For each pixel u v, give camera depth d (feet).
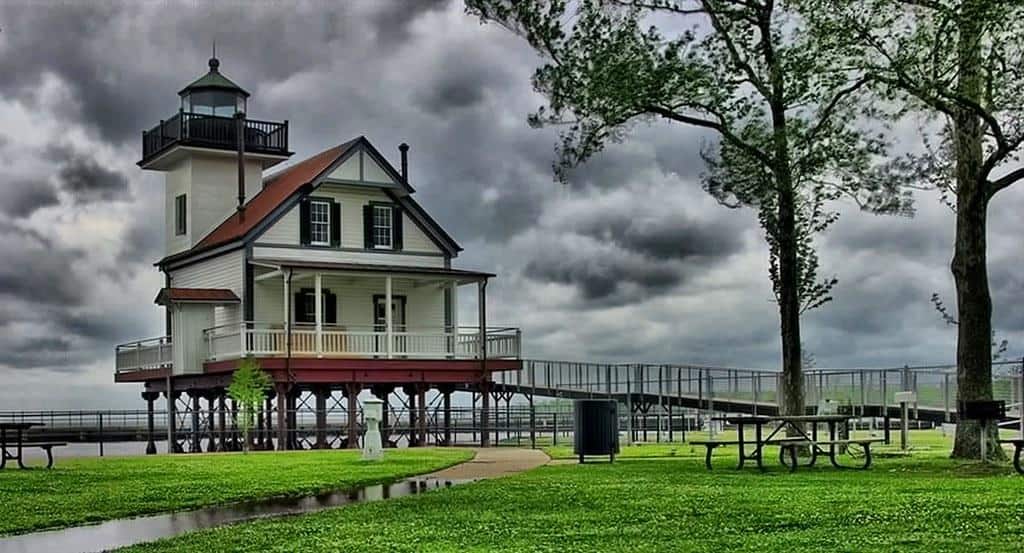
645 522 35.96
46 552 32.24
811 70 61.98
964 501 39.65
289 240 125.80
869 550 28.84
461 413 124.77
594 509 40.09
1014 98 60.23
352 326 126.82
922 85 60.44
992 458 62.18
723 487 48.11
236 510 43.34
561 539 32.40
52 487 52.95
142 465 71.26
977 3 56.08
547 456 80.18
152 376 132.05
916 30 59.41
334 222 128.98
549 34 69.62
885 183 70.74
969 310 64.44
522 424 125.08
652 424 130.93
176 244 142.00
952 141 68.49
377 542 32.32
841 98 66.54
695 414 133.59
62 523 39.34
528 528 35.01
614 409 71.61
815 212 75.97
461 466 68.74
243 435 114.01
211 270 131.75
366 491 51.03
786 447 65.82
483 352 123.65
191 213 138.31
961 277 64.85
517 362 124.47
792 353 71.26
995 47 59.16
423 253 134.72
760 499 42.14
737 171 72.84
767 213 74.74
